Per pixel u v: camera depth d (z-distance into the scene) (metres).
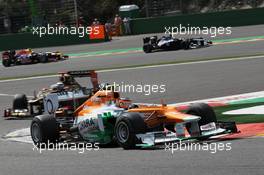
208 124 30.73
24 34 138.88
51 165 27.11
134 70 80.38
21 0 168.38
